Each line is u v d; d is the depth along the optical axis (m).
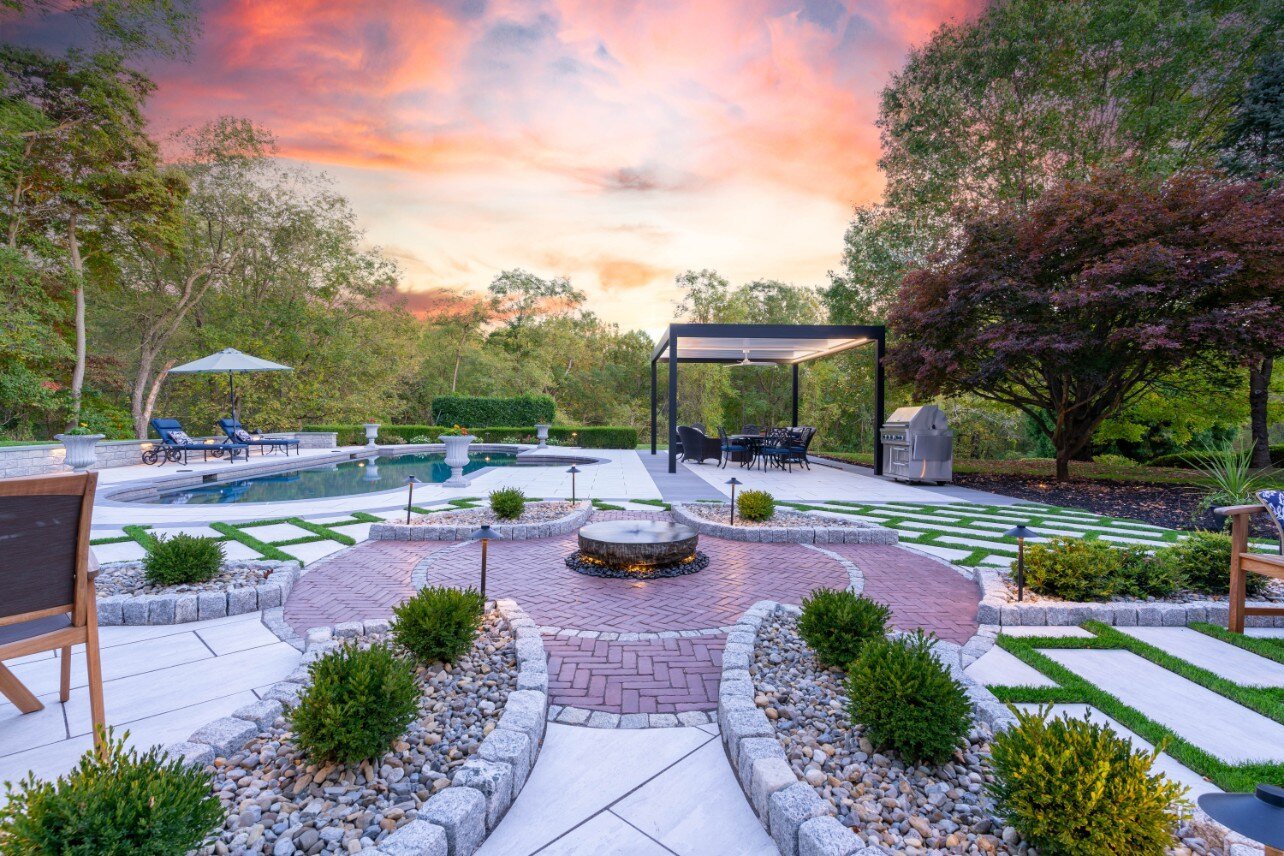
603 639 3.22
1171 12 11.76
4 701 2.47
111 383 18.20
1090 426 11.36
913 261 15.01
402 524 5.70
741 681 2.46
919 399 12.51
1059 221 9.55
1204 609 3.54
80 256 15.18
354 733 1.78
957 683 2.08
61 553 1.98
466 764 1.82
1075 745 1.53
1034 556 3.93
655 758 2.13
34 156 12.89
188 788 1.42
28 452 10.15
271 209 18.47
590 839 1.72
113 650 3.03
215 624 3.43
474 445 20.23
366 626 3.02
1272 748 2.18
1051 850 1.47
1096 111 12.82
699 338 12.45
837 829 1.54
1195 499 8.95
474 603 2.77
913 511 7.67
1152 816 1.39
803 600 2.93
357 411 21.67
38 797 1.27
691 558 4.85
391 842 1.46
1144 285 8.64
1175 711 2.47
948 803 1.75
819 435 24.58
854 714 2.06
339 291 20.94
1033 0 12.56
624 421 29.75
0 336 11.58
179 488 9.80
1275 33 11.80
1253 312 8.18
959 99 13.73
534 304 31.31
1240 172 11.86
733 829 1.77
